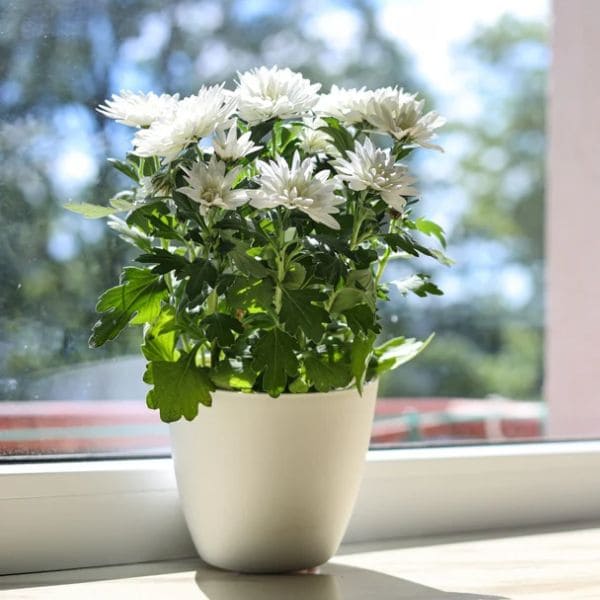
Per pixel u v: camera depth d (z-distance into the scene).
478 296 1.34
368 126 0.88
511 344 1.34
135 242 0.88
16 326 0.99
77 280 1.01
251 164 0.88
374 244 0.91
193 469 0.88
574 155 1.41
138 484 0.94
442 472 1.03
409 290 0.90
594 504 1.09
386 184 0.83
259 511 0.87
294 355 0.83
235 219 0.83
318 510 0.88
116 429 1.02
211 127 0.81
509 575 0.92
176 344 0.89
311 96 0.87
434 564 0.94
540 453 1.07
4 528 0.90
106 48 1.03
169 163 0.83
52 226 1.00
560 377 1.37
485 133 1.35
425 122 0.86
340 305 0.86
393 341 0.94
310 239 0.85
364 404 0.88
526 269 1.38
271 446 0.86
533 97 1.38
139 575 0.91
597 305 1.41
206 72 1.09
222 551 0.89
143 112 0.85
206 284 0.83
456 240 1.34
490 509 1.05
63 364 1.00
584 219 1.41
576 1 1.39
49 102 1.00
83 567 0.92
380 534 1.01
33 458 0.96
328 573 0.92
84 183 1.01
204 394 0.83
